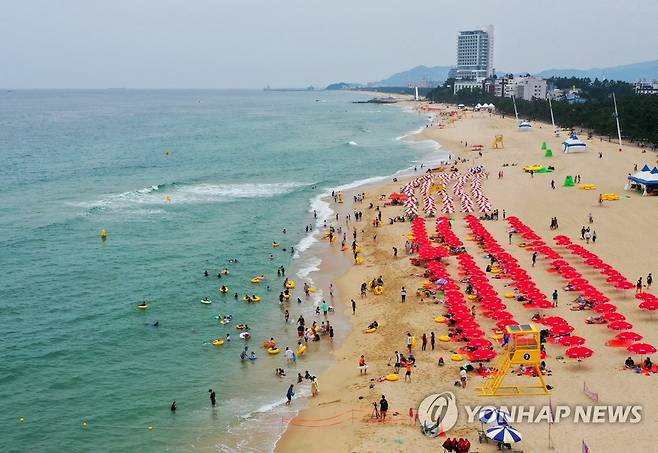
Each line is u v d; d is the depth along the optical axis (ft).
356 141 580.71
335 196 310.86
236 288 186.29
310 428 109.09
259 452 102.63
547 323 133.39
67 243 231.09
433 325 149.28
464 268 178.91
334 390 123.34
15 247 224.53
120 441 107.04
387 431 103.24
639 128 427.33
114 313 165.78
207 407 118.73
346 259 213.25
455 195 291.38
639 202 258.37
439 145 523.29
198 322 161.07
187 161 454.81
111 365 136.56
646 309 139.23
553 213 248.73
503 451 92.12
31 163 444.14
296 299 176.96
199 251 223.51
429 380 120.78
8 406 118.11
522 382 114.52
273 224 263.08
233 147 542.57
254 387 126.93
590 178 316.19
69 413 116.16
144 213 282.15
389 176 376.68
